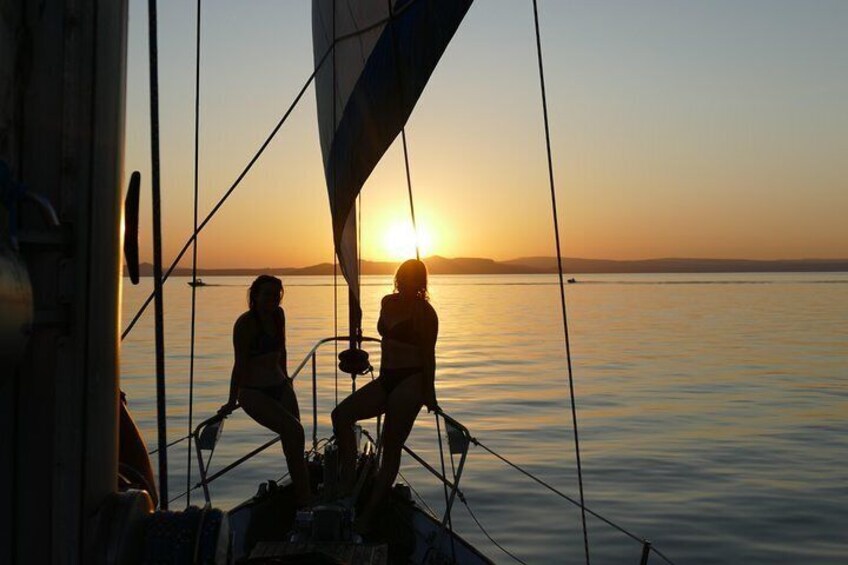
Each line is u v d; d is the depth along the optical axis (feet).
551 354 137.80
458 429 18.62
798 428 68.13
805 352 142.41
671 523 40.37
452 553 18.80
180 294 470.80
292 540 17.78
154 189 7.32
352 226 23.16
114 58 5.79
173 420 66.54
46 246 5.41
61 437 5.50
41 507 5.49
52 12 5.48
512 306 361.51
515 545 37.14
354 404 19.97
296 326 200.23
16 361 4.81
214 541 6.05
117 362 5.95
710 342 165.17
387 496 21.08
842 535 38.45
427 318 19.35
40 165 5.48
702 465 53.52
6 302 4.62
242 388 20.40
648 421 71.31
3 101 5.20
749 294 517.96
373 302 364.38
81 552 5.58
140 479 9.73
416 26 15.47
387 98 16.90
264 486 21.95
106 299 5.78
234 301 360.07
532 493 45.93
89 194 5.60
